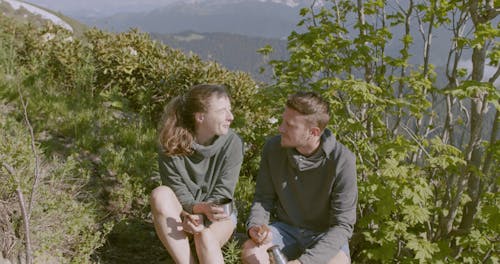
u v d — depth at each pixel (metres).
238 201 4.13
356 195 2.86
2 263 2.64
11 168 2.82
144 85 6.96
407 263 3.53
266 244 2.81
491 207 3.43
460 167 3.66
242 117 5.19
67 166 3.52
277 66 4.60
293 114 2.68
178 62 7.12
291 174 2.91
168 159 2.87
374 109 3.83
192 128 2.88
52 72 7.05
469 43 3.78
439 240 3.65
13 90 5.52
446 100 3.97
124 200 3.87
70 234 3.04
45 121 5.11
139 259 3.32
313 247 2.78
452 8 4.12
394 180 3.30
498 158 3.46
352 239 3.79
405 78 4.09
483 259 3.66
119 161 4.46
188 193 2.89
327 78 3.69
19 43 7.46
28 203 2.95
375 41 4.37
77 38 7.60
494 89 3.14
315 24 4.77
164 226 2.68
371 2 4.54
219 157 2.95
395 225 3.37
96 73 7.09
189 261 2.68
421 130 4.16
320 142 2.80
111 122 5.68
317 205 2.92
